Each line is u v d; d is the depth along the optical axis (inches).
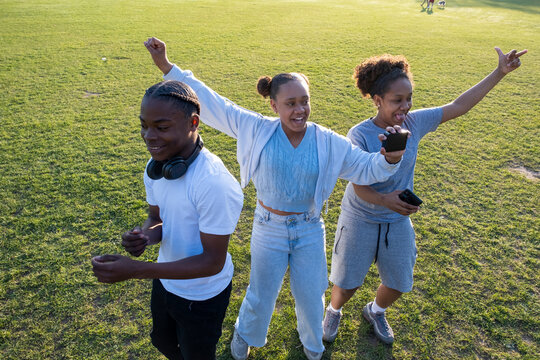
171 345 84.8
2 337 107.9
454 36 558.9
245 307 95.0
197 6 777.6
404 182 89.7
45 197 170.6
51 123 249.1
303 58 426.9
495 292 125.5
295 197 80.7
